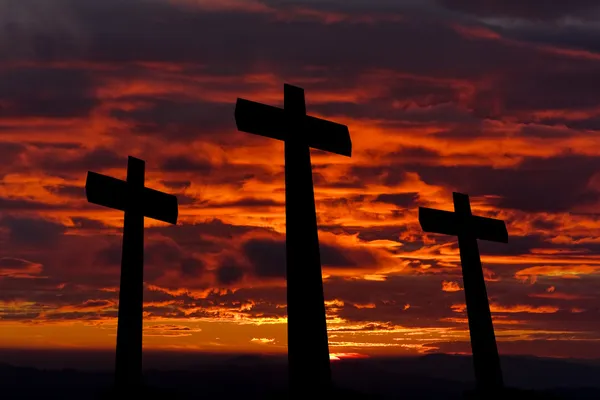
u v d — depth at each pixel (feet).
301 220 40.93
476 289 56.85
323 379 38.93
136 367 49.03
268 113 41.52
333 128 43.88
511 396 54.75
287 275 40.42
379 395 40.04
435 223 55.93
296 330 39.37
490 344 56.18
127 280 50.24
